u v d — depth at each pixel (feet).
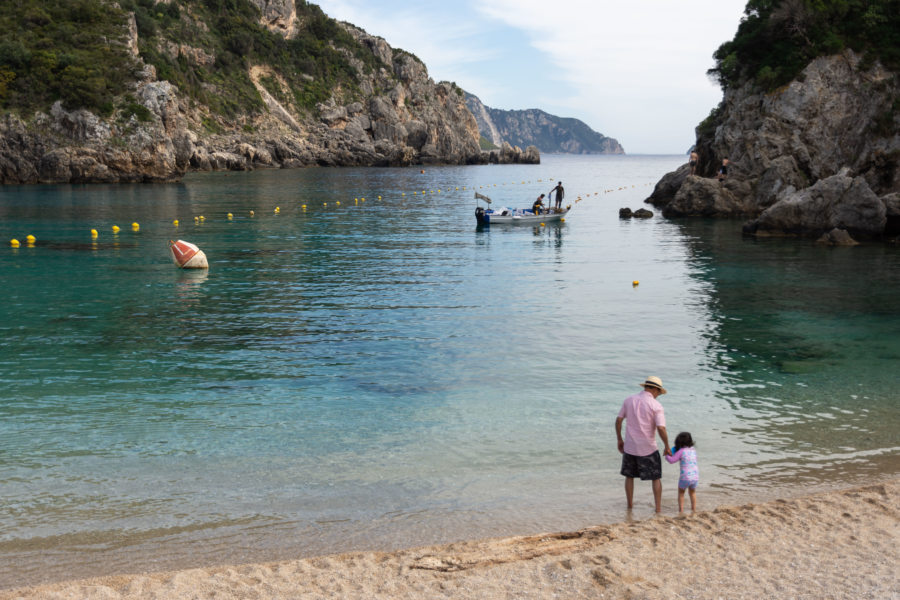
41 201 192.44
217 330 61.93
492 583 23.89
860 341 59.31
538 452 36.96
